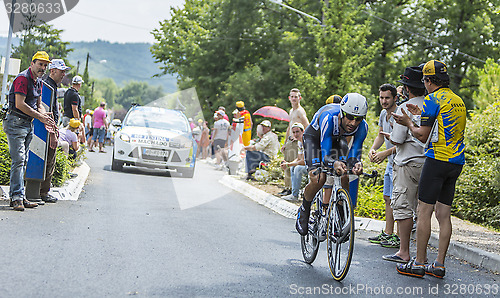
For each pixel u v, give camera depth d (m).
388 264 6.62
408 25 37.44
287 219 9.52
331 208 5.97
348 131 6.00
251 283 5.25
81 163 13.90
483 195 11.34
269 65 37.28
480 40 35.94
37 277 4.79
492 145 13.30
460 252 7.34
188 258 6.02
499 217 10.77
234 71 39.69
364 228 9.18
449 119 6.10
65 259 5.48
